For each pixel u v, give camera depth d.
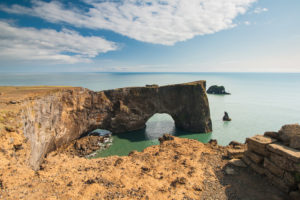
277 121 77.31
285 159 15.53
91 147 49.28
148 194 15.62
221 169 19.91
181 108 67.44
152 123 78.44
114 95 62.28
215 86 181.75
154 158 23.50
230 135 61.47
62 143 46.19
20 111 25.67
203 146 27.66
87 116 56.34
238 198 15.05
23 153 22.14
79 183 17.20
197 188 16.41
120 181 17.62
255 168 18.59
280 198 14.46
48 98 38.06
